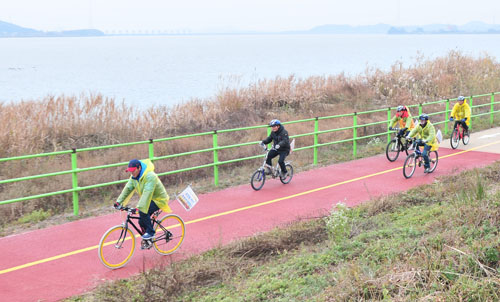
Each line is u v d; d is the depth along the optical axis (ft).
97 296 23.03
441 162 53.36
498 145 63.05
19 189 42.04
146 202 26.45
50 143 56.90
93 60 329.72
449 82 98.84
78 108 60.44
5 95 122.93
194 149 57.21
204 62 281.74
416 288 19.98
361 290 20.40
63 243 30.50
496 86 102.12
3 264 27.07
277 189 43.47
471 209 29.89
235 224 33.91
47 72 214.48
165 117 66.33
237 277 25.14
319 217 33.99
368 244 27.53
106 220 35.37
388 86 93.50
